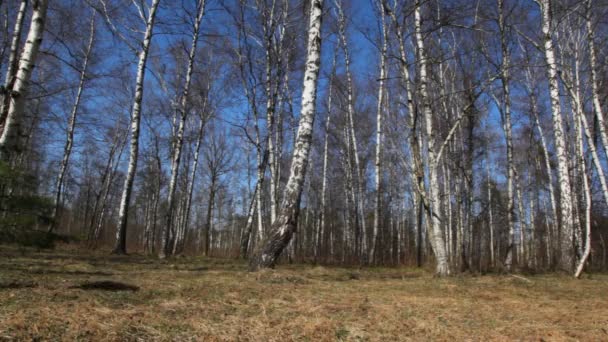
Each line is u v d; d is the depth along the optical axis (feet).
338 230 121.29
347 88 81.71
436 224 36.32
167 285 20.11
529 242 101.86
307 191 115.44
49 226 19.58
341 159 103.50
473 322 14.80
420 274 42.19
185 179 114.73
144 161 112.57
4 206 17.87
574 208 66.18
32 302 13.85
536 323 15.03
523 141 97.19
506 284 29.25
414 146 38.52
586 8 53.01
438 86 58.54
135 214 159.63
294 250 76.64
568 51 60.80
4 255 34.37
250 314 14.24
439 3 42.34
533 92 68.95
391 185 108.78
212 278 23.99
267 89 58.03
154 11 53.16
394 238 119.85
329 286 23.27
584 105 62.08
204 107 81.25
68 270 25.54
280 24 60.44
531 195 100.42
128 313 13.10
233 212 154.92
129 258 44.39
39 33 22.62
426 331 13.11
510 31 54.19
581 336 13.04
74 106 75.77
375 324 13.62
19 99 21.42
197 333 11.49
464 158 69.62
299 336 11.80
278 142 74.13
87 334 10.57
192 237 151.64
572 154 74.43
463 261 53.01
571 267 45.93
